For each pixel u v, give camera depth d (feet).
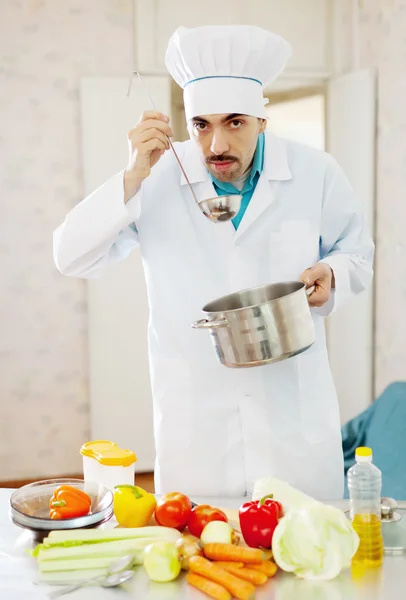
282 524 4.27
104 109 13.51
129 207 5.68
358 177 13.33
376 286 13.37
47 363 14.15
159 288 6.15
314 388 6.12
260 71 5.55
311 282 5.68
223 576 4.11
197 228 6.10
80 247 5.62
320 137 14.97
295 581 4.20
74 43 13.64
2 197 13.74
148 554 4.26
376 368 13.44
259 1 13.71
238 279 6.05
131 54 13.76
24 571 4.38
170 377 6.08
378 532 4.40
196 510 4.79
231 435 6.04
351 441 10.81
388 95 12.67
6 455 14.19
